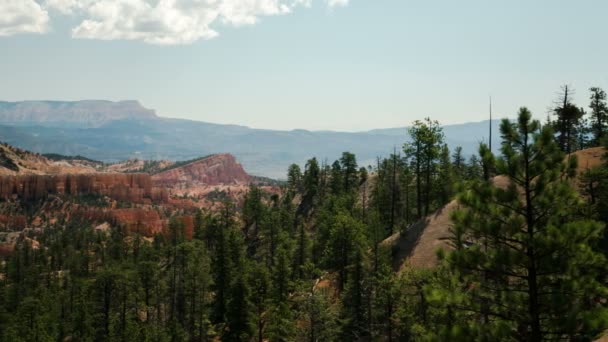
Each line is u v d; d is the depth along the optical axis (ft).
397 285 121.29
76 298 271.69
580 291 48.49
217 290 211.82
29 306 231.71
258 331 185.57
